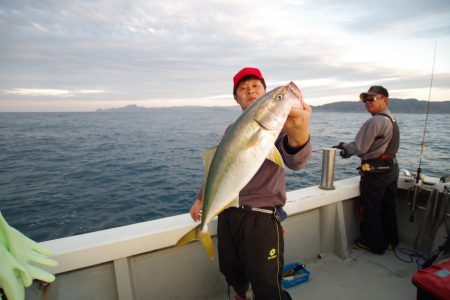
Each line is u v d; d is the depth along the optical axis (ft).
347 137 67.77
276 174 6.29
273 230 6.18
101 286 7.05
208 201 5.48
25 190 32.42
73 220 23.58
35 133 120.98
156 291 7.72
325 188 10.58
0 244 3.61
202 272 8.26
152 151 61.87
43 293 6.51
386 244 10.82
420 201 10.90
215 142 79.36
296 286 8.85
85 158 54.24
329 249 10.53
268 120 4.87
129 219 23.54
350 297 8.33
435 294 5.67
